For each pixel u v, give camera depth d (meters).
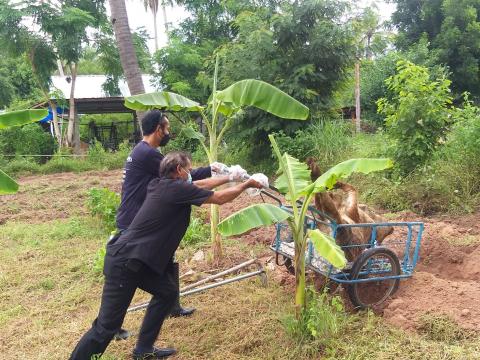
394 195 8.60
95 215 9.12
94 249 7.32
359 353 3.91
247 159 14.22
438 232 6.92
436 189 8.34
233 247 6.95
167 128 4.33
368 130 18.53
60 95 20.70
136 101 5.16
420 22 24.81
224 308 4.90
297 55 12.77
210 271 6.01
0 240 8.05
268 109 4.65
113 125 28.50
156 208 3.75
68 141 20.52
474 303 4.57
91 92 25.31
